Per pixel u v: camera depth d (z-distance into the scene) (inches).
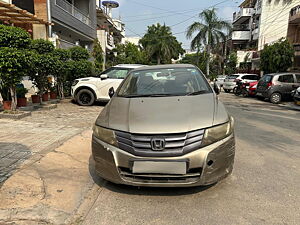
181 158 94.3
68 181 119.5
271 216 92.9
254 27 1253.1
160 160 94.6
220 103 128.3
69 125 233.1
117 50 1249.4
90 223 89.1
